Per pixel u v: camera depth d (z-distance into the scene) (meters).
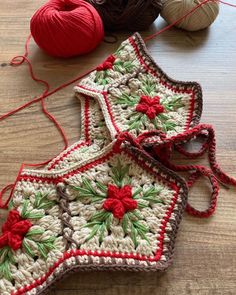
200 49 0.35
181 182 0.24
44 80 0.32
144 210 0.23
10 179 0.27
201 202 0.25
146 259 0.22
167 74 0.32
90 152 0.27
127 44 0.32
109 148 0.25
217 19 0.37
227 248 0.23
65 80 0.32
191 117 0.28
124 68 0.31
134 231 0.22
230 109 0.30
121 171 0.25
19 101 0.31
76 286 0.22
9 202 0.24
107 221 0.23
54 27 0.31
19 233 0.22
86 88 0.30
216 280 0.22
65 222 0.22
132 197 0.24
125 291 0.22
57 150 0.28
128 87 0.29
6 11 0.38
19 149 0.28
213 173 0.26
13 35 0.36
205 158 0.27
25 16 0.38
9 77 0.33
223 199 0.25
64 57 0.34
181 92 0.29
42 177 0.24
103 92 0.29
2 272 0.21
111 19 0.34
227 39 0.36
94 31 0.32
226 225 0.24
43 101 0.31
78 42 0.32
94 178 0.24
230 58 0.34
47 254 0.21
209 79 0.32
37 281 0.21
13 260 0.21
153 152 0.27
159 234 0.23
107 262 0.21
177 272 0.22
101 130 0.28
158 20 0.38
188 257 0.23
